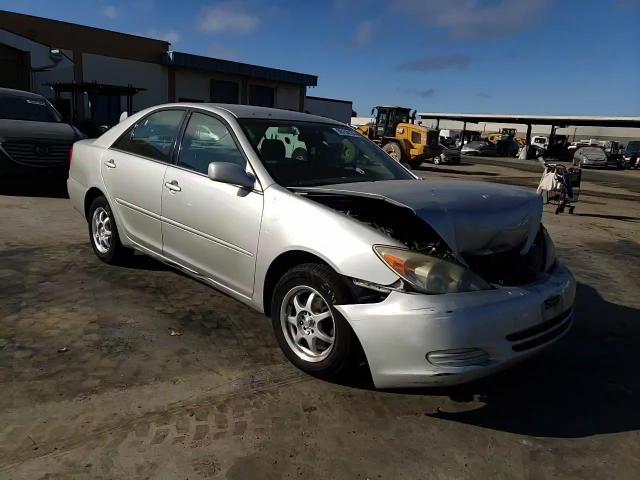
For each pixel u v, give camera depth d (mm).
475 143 45344
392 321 2727
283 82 33719
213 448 2521
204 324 3875
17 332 3553
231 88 31469
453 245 2871
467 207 3043
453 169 25781
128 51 26656
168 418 2725
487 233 3029
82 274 4754
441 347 2666
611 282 5828
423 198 3053
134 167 4477
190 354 3414
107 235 5020
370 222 3197
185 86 29250
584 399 3230
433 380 2691
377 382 2834
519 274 3160
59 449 2438
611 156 36594
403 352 2719
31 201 8078
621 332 4328
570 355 3834
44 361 3201
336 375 3090
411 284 2738
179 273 4934
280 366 3340
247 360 3391
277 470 2412
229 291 3719
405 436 2736
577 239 8297
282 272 3416
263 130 3902
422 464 2529
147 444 2514
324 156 4059
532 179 22234
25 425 2588
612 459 2666
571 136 67688
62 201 8281
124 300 4219
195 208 3836
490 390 3256
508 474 2504
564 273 3422
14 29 22938
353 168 4117
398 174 4336
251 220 3432
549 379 3451
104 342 3492
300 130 4137
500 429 2861
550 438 2811
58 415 2684
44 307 3984
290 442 2611
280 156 3768
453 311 2688
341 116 43250
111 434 2566
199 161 3973
